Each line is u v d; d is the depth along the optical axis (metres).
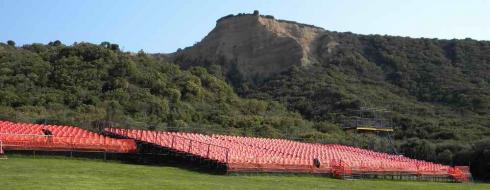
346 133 64.31
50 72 60.22
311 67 96.25
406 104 76.50
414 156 57.53
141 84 64.12
